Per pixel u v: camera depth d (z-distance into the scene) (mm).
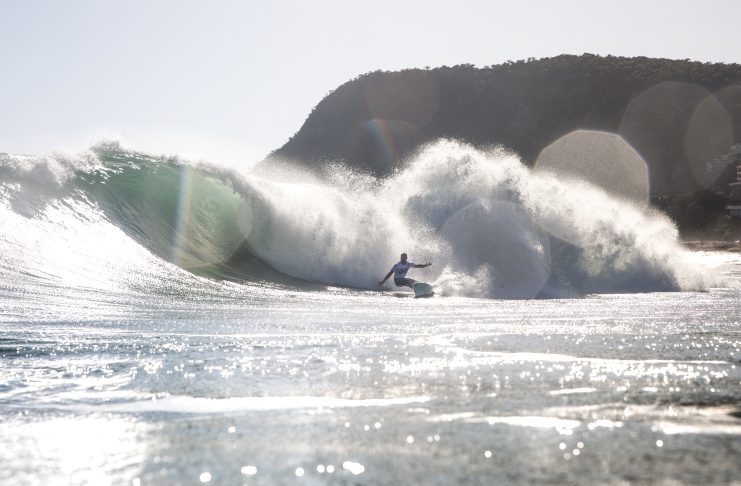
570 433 16547
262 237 97750
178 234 91625
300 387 22781
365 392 21891
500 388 22312
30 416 19047
